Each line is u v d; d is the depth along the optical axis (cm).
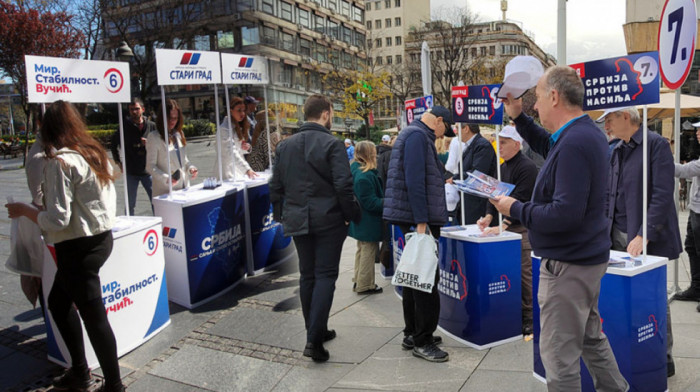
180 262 411
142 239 346
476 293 338
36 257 323
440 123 331
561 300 223
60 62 321
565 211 211
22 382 300
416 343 328
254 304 407
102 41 1301
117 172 289
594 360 238
